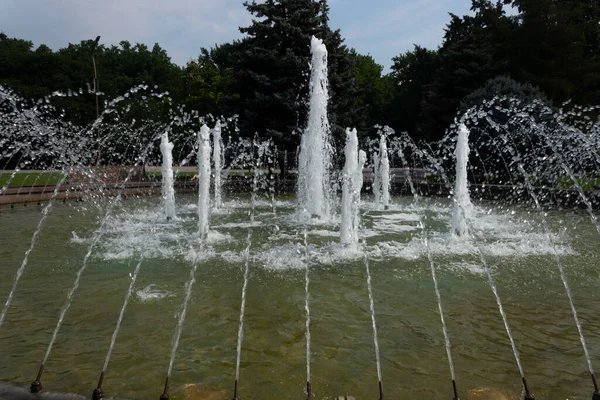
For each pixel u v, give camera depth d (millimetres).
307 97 22812
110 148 29141
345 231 7676
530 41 26734
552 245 7535
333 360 3463
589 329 4047
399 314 4410
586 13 31062
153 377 3207
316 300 4805
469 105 20344
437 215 12031
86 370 3305
